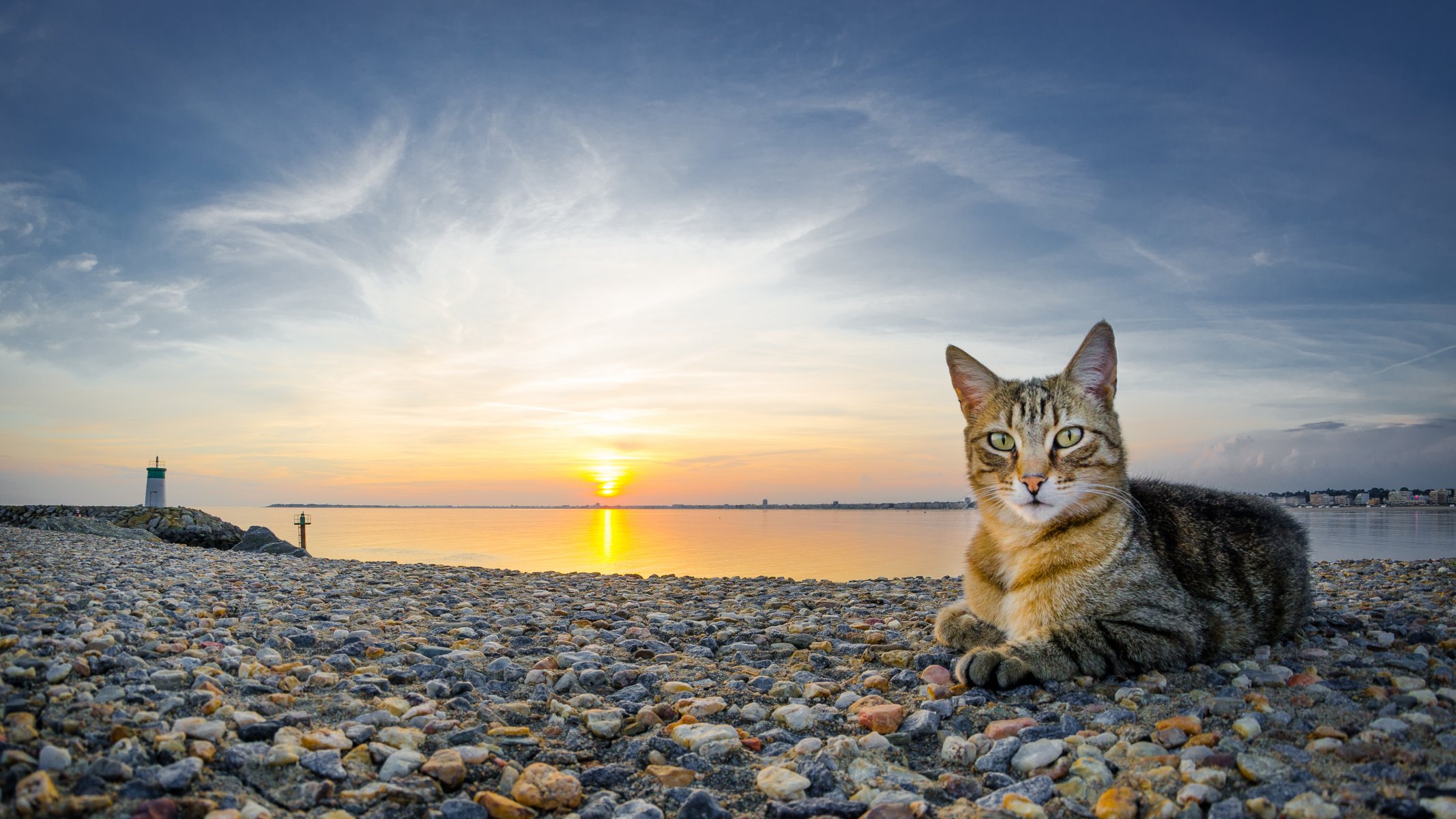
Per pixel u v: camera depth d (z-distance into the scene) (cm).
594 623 76
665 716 46
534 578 121
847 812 34
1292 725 40
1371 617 71
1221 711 43
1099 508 53
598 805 35
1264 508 66
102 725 37
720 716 47
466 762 38
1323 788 34
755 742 42
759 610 87
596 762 41
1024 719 43
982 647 52
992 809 34
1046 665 50
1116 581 52
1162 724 41
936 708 46
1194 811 33
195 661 50
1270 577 59
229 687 46
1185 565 56
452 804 34
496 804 34
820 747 41
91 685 43
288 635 62
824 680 55
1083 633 51
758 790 37
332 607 81
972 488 59
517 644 65
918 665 58
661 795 37
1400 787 33
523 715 46
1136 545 53
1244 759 36
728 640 70
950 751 41
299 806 33
